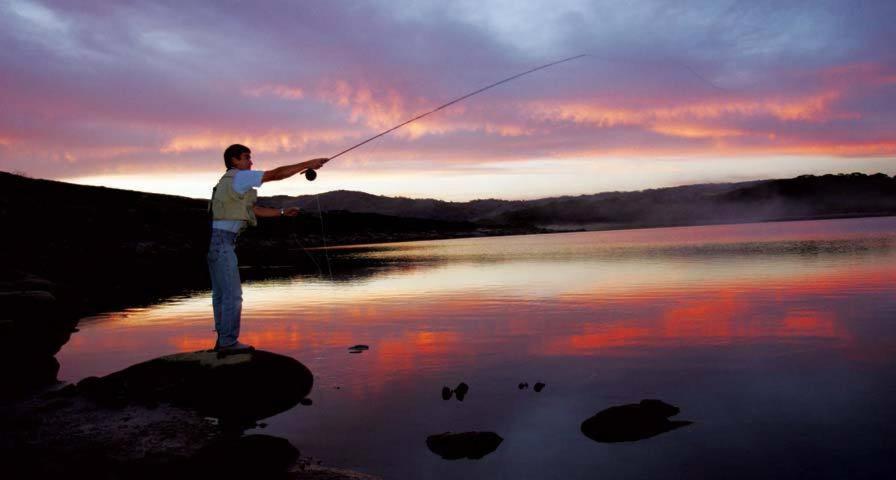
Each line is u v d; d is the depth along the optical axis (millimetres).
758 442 3555
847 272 13164
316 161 4918
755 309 8586
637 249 28703
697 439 3633
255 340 7398
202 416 4195
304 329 8164
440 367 5691
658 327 7465
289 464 3270
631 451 3473
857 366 5266
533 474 3164
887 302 8742
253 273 21016
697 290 11062
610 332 7238
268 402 4582
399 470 3234
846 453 3340
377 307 10320
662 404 4191
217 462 3199
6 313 6555
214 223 4840
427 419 4133
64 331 7773
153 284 17188
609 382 5004
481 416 4184
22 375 5641
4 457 3322
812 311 8211
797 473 3102
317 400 4641
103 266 24453
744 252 22062
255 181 4648
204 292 14414
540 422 4035
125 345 7262
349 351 6555
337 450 3539
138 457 3330
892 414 3971
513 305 9977
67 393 4746
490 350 6406
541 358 5961
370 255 34406
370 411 4328
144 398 4555
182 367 4844
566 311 9062
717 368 5359
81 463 3227
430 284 14430
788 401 4332
